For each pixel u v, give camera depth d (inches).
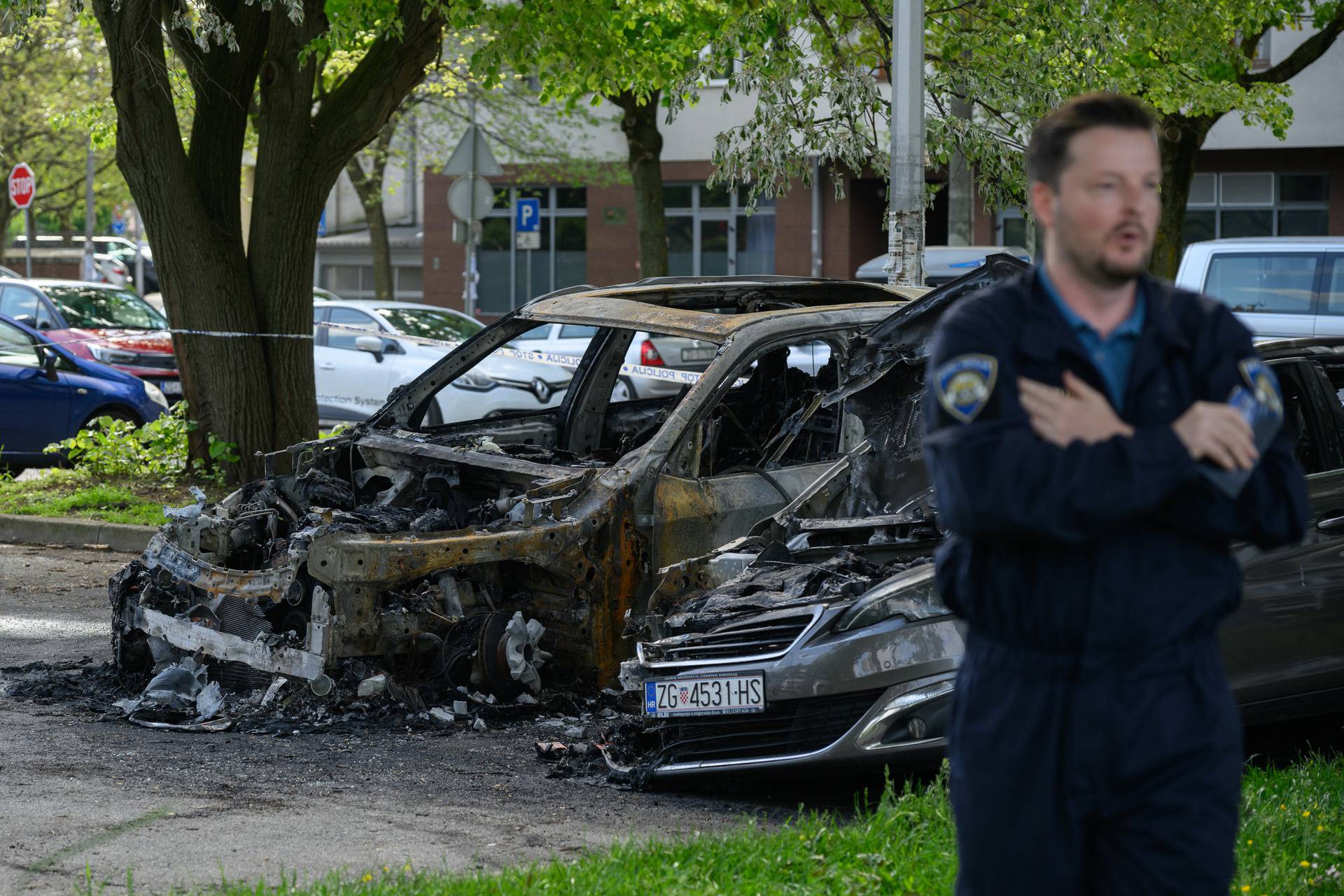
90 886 242.1
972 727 141.7
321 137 746.2
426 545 372.8
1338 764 328.8
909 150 598.5
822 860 255.8
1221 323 140.1
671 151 1817.2
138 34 707.4
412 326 1068.5
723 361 418.3
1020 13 694.5
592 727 378.0
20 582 601.6
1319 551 347.3
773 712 318.7
